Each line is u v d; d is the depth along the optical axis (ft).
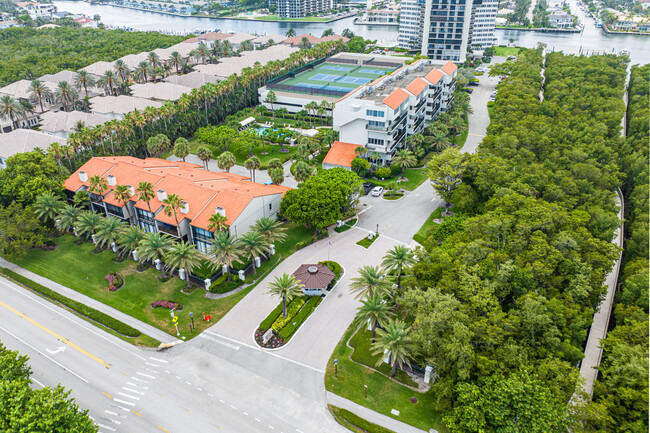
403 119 479.41
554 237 273.54
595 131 448.24
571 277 245.86
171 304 277.85
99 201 362.53
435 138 473.26
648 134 450.71
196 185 347.56
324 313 272.51
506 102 530.68
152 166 394.11
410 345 211.41
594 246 263.90
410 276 256.52
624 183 403.54
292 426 203.31
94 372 232.32
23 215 320.91
